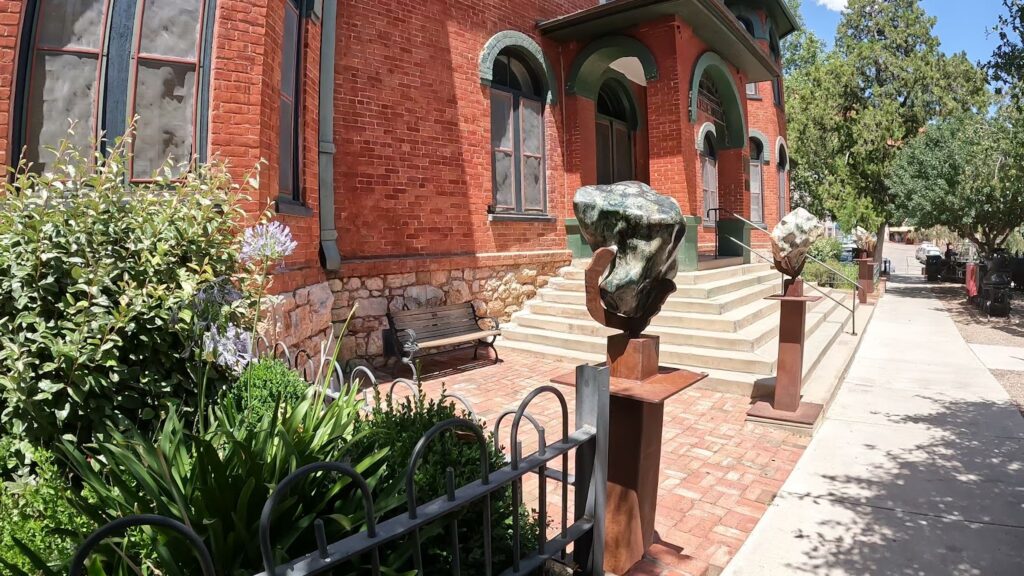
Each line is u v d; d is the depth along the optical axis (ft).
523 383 22.68
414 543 5.81
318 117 21.53
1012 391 21.95
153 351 10.68
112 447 7.06
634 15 30.27
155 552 6.32
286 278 17.10
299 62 19.57
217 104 15.38
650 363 9.62
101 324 9.92
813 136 66.03
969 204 48.37
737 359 22.29
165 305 10.32
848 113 67.05
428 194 26.66
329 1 21.61
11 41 14.16
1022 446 15.87
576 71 33.32
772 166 59.06
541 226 32.65
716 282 30.12
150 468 7.03
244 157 15.64
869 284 52.54
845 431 17.34
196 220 11.49
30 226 9.96
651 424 9.68
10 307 9.86
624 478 9.45
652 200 9.02
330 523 6.86
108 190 10.92
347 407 9.34
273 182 16.79
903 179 54.70
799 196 73.92
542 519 7.42
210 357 10.50
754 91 58.29
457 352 28.17
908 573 10.03
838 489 13.35
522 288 31.50
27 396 9.32
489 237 29.53
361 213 24.20
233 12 15.66
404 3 25.54
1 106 14.01
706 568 9.98
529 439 16.43
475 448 8.87
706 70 36.14
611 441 9.54
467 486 6.51
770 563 10.39
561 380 9.47
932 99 62.54
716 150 46.11
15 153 14.29
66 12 14.87
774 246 17.63
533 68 32.71
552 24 31.63
